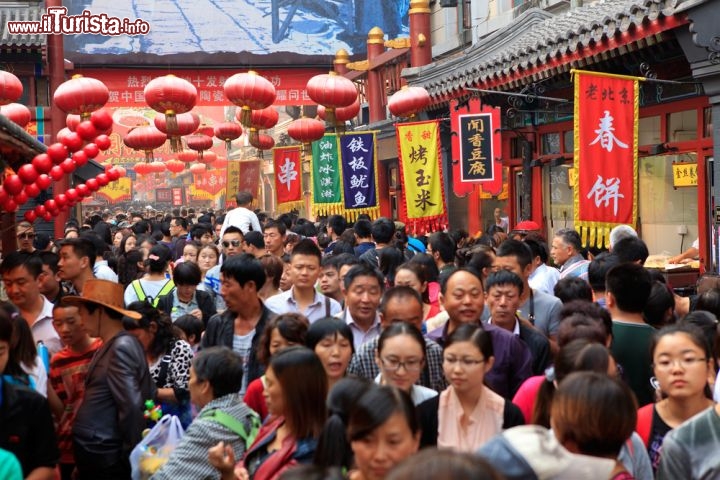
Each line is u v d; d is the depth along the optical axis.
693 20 21.02
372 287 13.36
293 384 8.74
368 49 49.91
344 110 32.97
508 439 6.63
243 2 49.31
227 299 13.81
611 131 21.75
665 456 7.88
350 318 13.83
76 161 17.41
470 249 19.75
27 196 17.09
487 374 11.77
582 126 21.66
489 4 44.75
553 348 13.15
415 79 41.56
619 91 21.83
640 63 25.03
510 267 14.52
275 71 50.69
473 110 31.02
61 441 12.65
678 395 8.91
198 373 10.15
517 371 11.80
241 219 26.67
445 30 49.66
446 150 41.56
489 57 35.06
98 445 11.88
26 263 14.43
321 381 8.85
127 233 36.19
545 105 33.44
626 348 11.62
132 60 48.66
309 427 8.75
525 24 33.78
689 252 25.47
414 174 32.75
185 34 48.97
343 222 31.39
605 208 21.75
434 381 11.34
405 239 28.17
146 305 14.19
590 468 6.50
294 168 45.66
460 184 31.33
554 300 14.70
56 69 45.69
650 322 12.99
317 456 7.73
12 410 9.46
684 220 26.28
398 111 33.00
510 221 37.78
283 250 25.22
